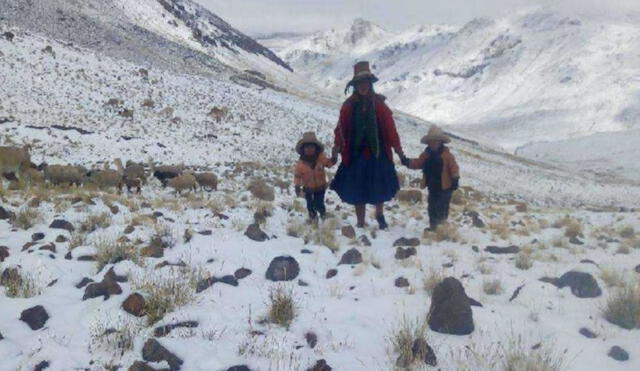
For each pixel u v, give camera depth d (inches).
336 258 265.6
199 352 155.3
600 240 343.9
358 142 326.3
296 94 3447.3
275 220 357.4
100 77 1518.2
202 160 976.3
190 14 4985.2
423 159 347.3
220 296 200.1
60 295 195.0
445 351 161.5
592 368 151.3
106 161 739.4
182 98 1610.5
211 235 284.2
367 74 315.9
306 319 182.2
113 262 233.6
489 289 217.2
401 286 219.1
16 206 346.9
